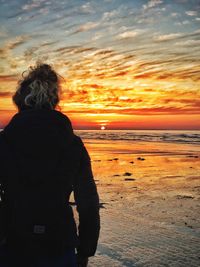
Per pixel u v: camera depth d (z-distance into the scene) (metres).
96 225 2.04
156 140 64.38
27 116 2.02
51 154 1.97
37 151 1.96
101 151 33.12
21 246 1.93
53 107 2.15
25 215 1.94
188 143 52.69
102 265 4.76
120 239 5.88
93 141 59.34
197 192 10.91
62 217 1.97
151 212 8.02
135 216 7.59
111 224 6.88
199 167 18.86
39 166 1.96
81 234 2.03
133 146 43.22
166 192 10.91
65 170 1.99
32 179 1.95
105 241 5.76
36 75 2.12
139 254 5.18
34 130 1.98
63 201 1.99
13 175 1.96
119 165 20.16
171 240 5.86
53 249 1.93
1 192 2.03
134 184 12.62
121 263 4.84
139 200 9.54
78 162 2.04
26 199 1.95
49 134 1.98
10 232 1.96
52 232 1.94
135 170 17.47
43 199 1.95
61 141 2.00
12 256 1.94
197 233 6.29
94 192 2.07
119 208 8.46
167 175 15.37
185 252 5.29
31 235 1.92
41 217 1.94
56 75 2.18
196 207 8.62
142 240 5.83
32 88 2.07
